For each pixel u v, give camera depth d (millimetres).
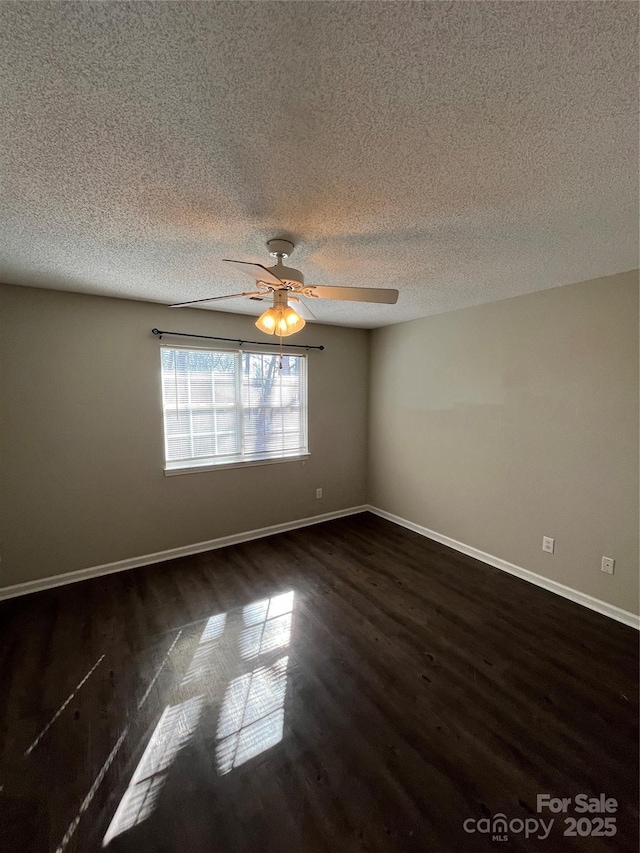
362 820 1331
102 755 1567
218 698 1860
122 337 3062
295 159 1209
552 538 2840
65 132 1061
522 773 1497
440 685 1944
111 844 1259
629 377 2393
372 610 2613
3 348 2645
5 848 1250
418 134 1090
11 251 1987
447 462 3668
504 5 725
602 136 1100
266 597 2775
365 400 4648
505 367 3104
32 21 737
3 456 2693
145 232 1757
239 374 3717
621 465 2451
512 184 1367
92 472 3012
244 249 1975
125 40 785
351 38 792
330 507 4457
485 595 2805
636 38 785
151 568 3227
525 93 936
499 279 2541
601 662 2111
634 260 2168
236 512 3764
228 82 895
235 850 1245
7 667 2068
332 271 2359
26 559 2809
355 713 1774
